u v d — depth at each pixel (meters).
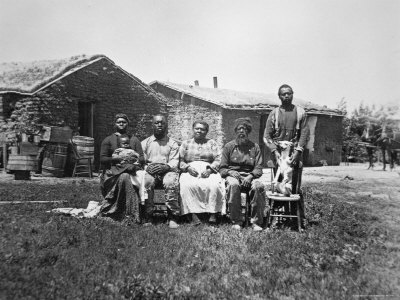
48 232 5.73
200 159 7.29
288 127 6.98
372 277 4.56
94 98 17.45
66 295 3.82
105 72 17.84
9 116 15.20
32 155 14.03
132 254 5.07
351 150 29.16
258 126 23.02
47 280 4.11
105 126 18.02
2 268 4.31
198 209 6.83
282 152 6.87
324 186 12.52
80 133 18.02
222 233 6.20
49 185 11.23
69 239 5.44
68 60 17.78
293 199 6.48
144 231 6.17
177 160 7.31
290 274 4.58
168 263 4.82
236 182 6.79
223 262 4.94
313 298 3.97
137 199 6.79
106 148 7.05
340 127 26.86
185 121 23.39
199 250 5.33
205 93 23.14
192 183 6.80
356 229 6.66
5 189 10.04
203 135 7.36
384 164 19.81
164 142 7.43
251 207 6.80
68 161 15.09
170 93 24.02
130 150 6.89
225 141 21.81
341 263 4.95
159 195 8.36
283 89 6.99
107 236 5.73
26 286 3.93
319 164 25.47
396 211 8.30
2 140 14.95
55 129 14.55
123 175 6.78
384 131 19.97
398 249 5.63
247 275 4.59
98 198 8.98
